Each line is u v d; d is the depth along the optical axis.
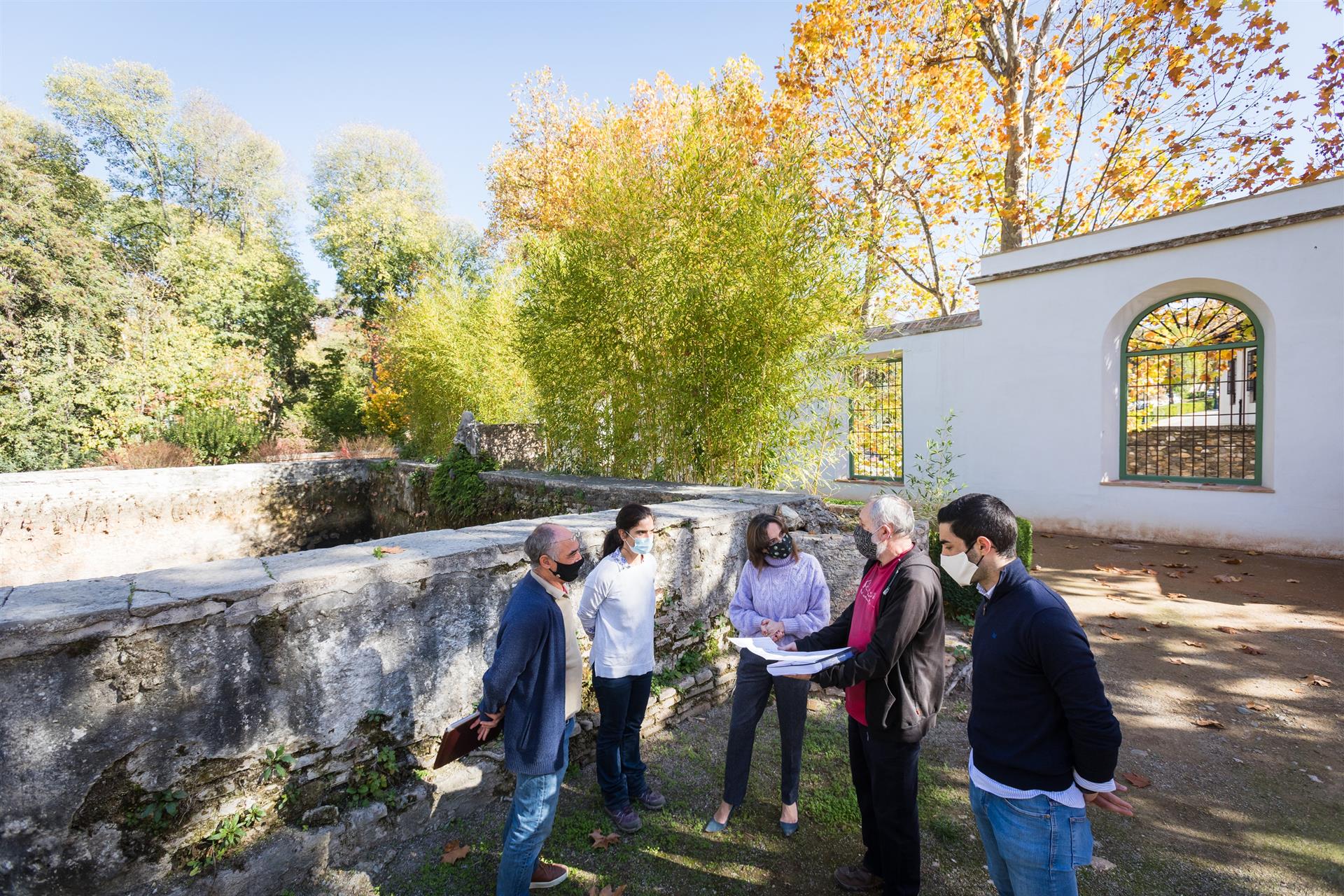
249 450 14.28
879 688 2.17
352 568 2.58
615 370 6.80
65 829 1.99
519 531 3.46
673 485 6.24
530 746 2.19
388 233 27.94
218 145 27.78
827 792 3.07
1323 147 10.08
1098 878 2.45
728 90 13.57
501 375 12.41
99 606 2.07
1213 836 2.69
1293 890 2.35
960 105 13.13
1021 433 9.27
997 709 1.67
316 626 2.49
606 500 6.17
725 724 3.79
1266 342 7.44
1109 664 4.51
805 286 5.64
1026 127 11.86
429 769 2.82
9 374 14.05
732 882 2.48
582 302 6.57
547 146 19.62
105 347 15.74
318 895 2.36
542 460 10.09
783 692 2.78
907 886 2.20
